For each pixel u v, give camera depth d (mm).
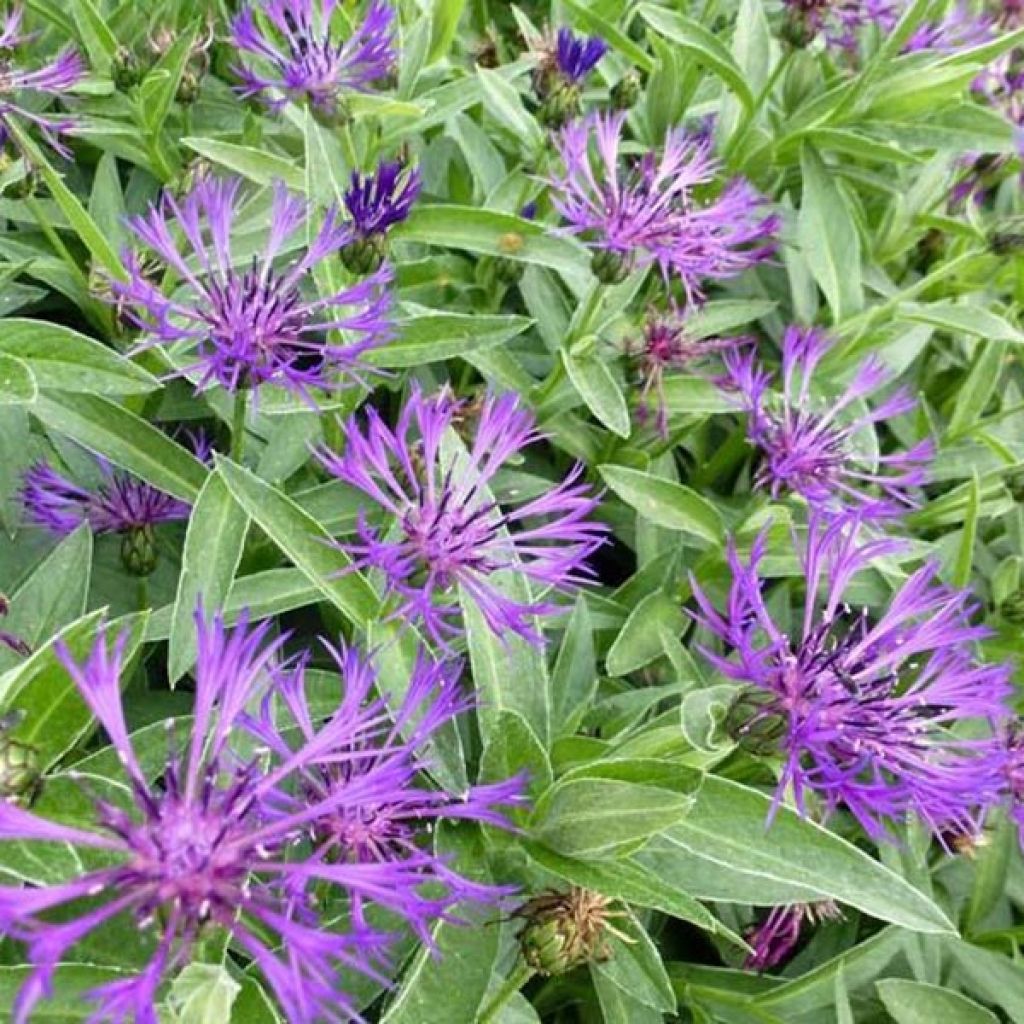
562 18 351
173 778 146
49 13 295
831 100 332
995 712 196
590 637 238
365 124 295
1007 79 389
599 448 287
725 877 207
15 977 159
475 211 266
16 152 268
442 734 193
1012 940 256
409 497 215
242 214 274
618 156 326
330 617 237
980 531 317
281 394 227
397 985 184
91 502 234
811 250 318
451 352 241
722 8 383
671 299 280
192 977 135
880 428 349
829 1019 243
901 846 240
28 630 205
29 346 202
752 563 188
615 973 202
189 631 193
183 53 277
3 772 160
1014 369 372
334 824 170
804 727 181
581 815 183
